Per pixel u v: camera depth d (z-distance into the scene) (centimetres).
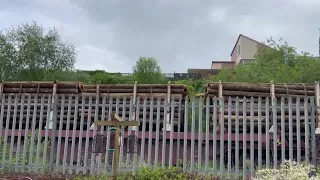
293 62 2753
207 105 972
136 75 3434
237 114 960
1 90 1285
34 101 1015
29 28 2691
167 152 1081
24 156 978
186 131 963
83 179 860
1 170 963
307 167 738
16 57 2597
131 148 852
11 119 1198
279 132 1106
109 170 928
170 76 3994
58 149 980
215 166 930
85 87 1319
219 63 5097
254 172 920
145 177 823
